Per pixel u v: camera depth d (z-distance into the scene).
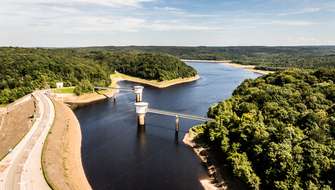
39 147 115.19
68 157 112.94
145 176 102.75
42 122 151.12
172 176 103.00
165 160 116.12
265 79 173.75
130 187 95.06
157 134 146.88
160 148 128.50
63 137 133.00
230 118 126.12
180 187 95.56
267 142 94.00
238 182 94.94
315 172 77.56
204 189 94.44
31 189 83.62
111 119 176.50
